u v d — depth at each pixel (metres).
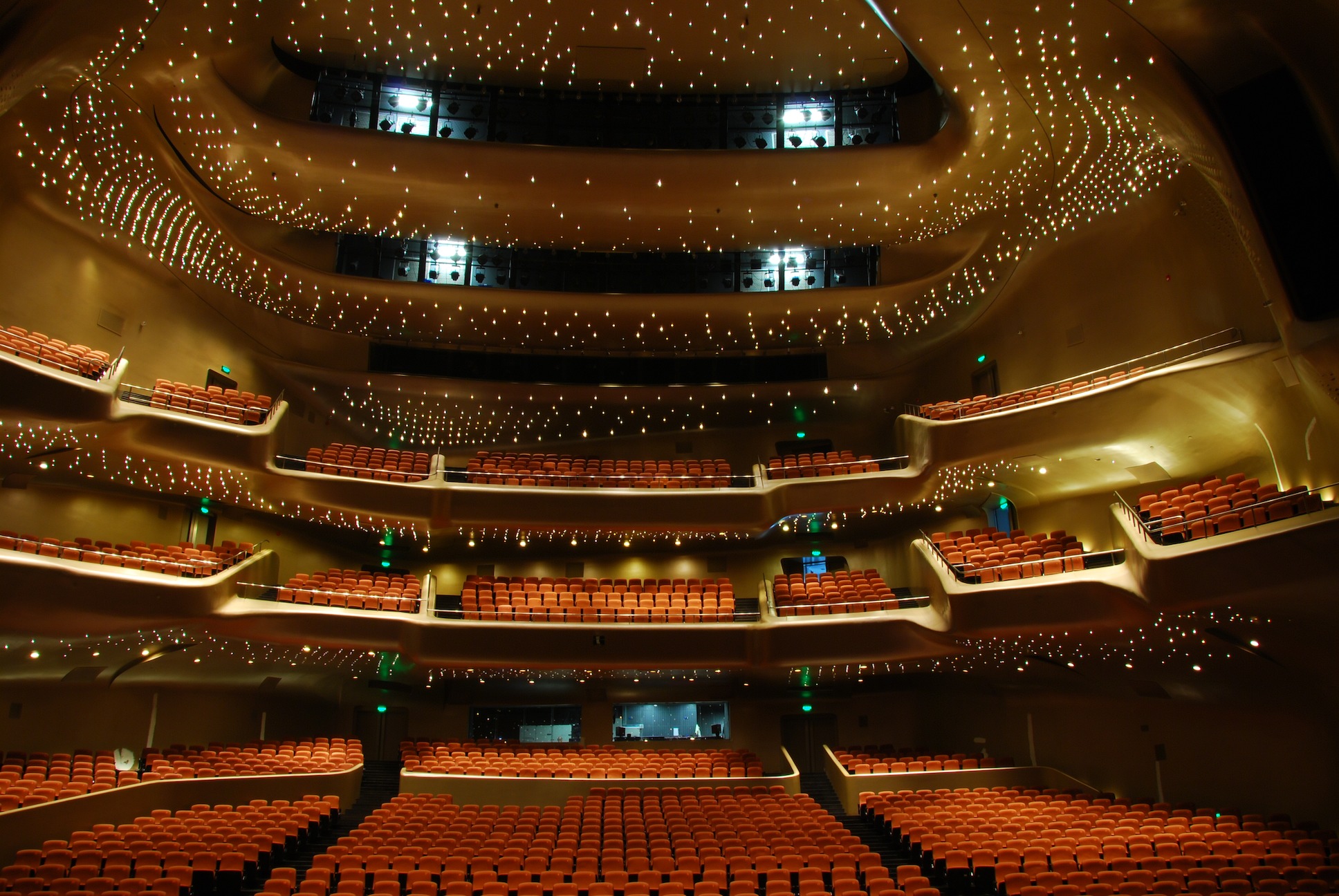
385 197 14.89
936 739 17.08
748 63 15.84
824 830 10.98
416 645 13.88
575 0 14.01
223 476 13.82
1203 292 11.91
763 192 14.81
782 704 17.73
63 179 12.55
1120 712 13.47
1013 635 11.86
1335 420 9.73
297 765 12.96
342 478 14.76
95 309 13.69
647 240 16.41
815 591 15.62
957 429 14.02
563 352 19.03
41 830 9.25
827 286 17.80
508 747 15.35
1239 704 11.27
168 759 12.39
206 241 14.68
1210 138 9.26
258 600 13.09
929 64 11.05
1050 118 11.61
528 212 15.44
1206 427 11.75
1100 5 8.77
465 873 9.35
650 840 10.70
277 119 13.37
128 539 14.18
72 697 12.79
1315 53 8.12
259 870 9.52
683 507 15.77
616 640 14.32
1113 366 13.34
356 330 17.84
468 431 19.20
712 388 18.55
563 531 16.06
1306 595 8.36
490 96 16.64
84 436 12.12
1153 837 9.70
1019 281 15.33
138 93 11.80
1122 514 11.02
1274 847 9.18
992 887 9.34
